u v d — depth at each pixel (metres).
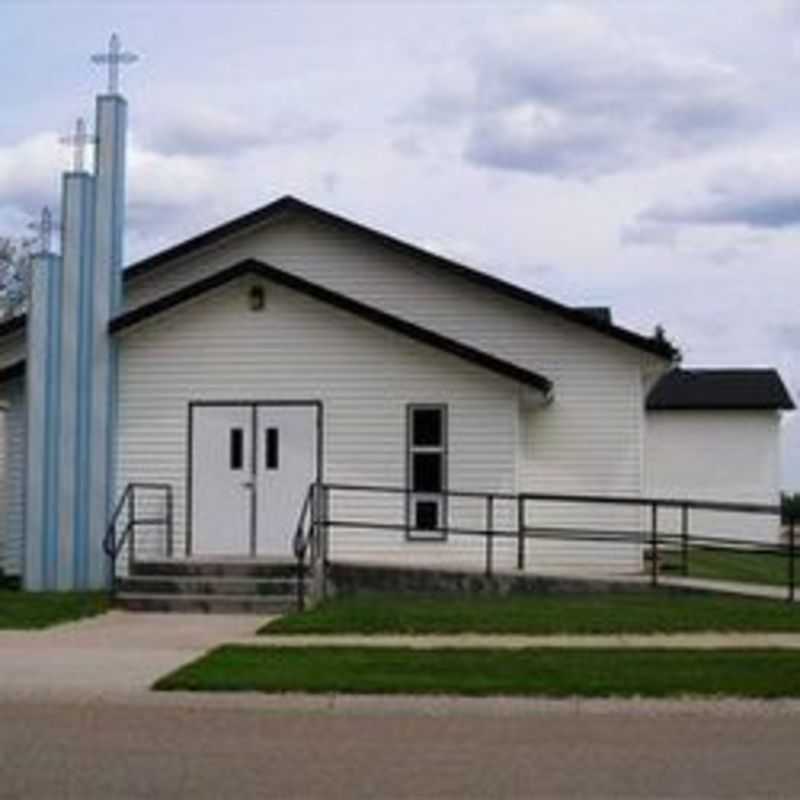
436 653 17.06
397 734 12.77
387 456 26.55
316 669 15.83
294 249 29.59
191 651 17.59
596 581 24.20
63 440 26.14
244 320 26.77
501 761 11.60
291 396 26.66
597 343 28.75
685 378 55.09
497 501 26.47
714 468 53.81
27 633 19.56
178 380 26.73
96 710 13.93
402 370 26.61
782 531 52.84
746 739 12.55
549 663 16.25
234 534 26.52
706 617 20.38
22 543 26.44
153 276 29.69
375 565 24.89
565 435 28.67
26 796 10.33
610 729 13.02
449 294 29.14
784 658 16.59
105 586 25.94
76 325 26.36
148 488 26.56
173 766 11.34
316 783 10.77
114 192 26.62
